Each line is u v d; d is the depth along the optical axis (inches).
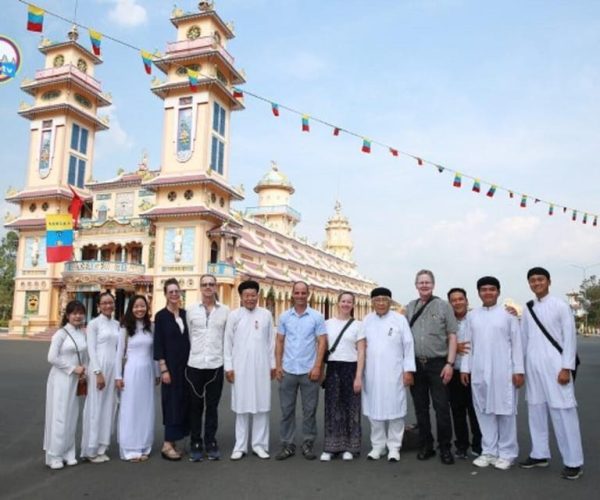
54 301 1700.3
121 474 274.7
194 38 1563.7
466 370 311.6
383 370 310.0
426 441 312.7
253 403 309.6
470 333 313.0
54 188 1748.3
